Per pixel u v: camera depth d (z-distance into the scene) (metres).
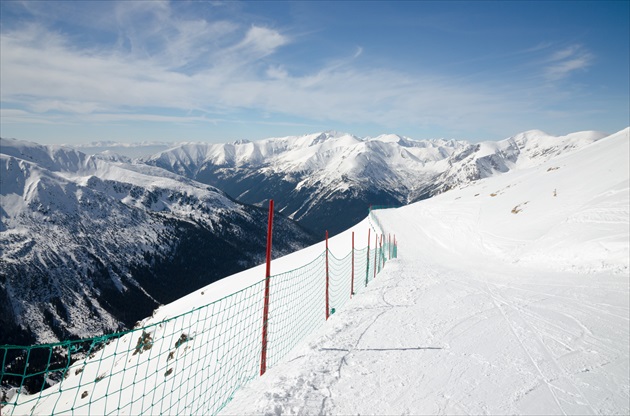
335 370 6.96
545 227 33.03
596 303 12.75
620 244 20.31
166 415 10.51
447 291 15.39
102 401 19.23
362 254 30.77
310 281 20.38
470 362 7.56
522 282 17.97
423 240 47.59
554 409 5.83
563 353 8.12
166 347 24.27
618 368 7.34
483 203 52.16
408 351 8.08
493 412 5.71
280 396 5.83
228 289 37.19
